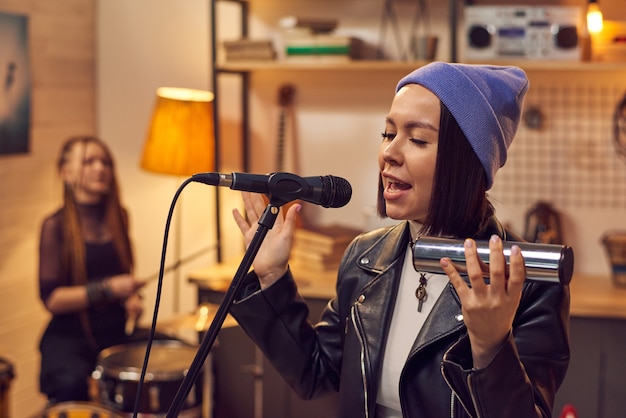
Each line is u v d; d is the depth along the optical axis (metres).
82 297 3.65
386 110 3.97
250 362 3.50
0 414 3.24
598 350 3.24
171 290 4.41
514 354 1.33
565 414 2.15
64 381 3.65
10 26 3.94
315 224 4.09
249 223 1.76
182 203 4.37
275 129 4.15
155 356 3.44
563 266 1.27
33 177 4.14
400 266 1.68
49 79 4.20
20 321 4.12
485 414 1.34
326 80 4.05
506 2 3.75
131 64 4.42
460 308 1.54
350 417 1.64
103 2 4.43
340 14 3.99
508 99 1.57
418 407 1.54
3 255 4.00
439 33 3.86
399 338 1.62
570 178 3.76
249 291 1.73
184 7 4.29
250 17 4.15
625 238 3.47
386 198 1.58
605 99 3.70
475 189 1.53
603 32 3.40
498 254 1.27
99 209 3.86
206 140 3.86
